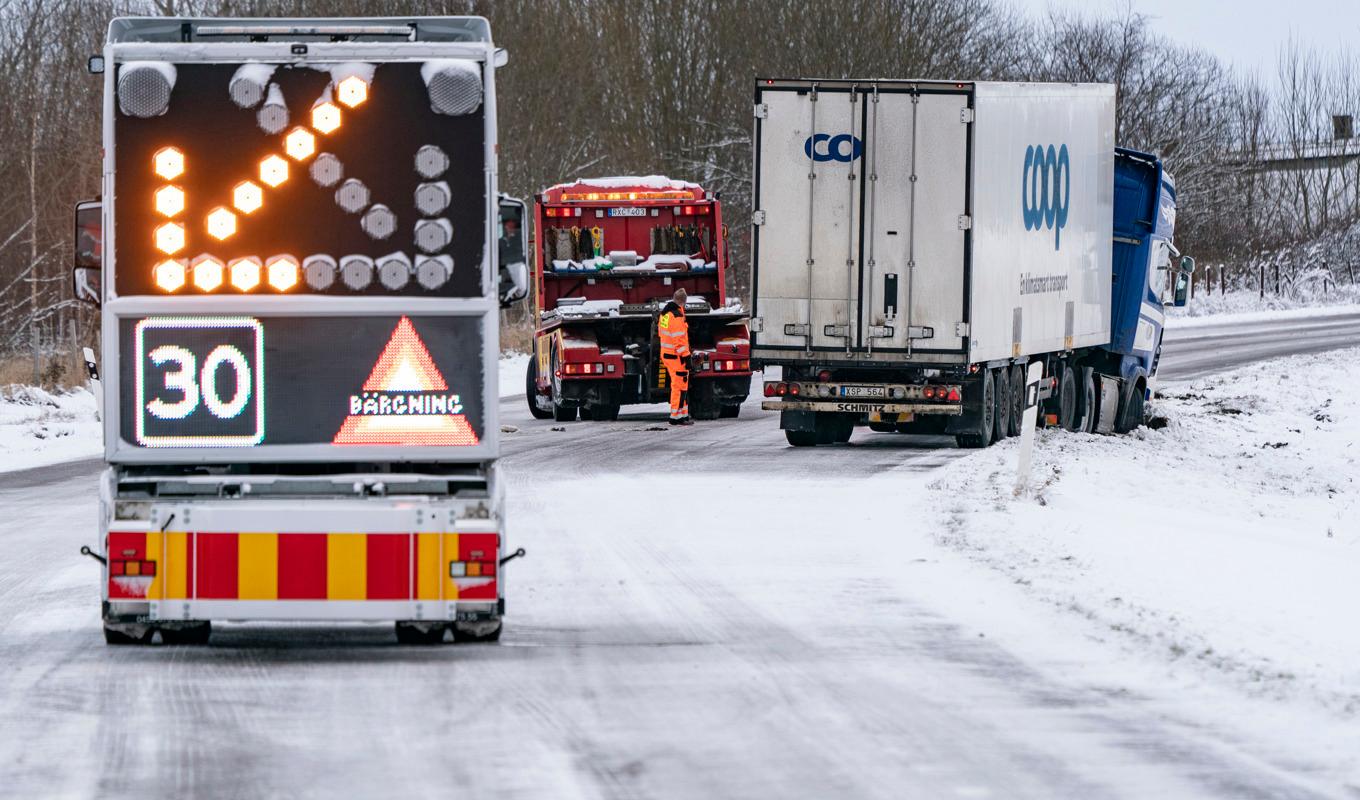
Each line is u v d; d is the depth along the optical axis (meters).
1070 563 41.34
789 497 55.62
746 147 183.62
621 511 52.31
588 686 28.59
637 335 90.69
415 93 30.44
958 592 38.12
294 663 30.56
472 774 22.97
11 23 145.12
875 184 68.50
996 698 27.72
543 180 166.50
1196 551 43.50
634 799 21.73
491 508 30.44
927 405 70.06
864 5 182.75
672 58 184.62
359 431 30.48
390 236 30.45
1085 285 82.00
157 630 31.81
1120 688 28.47
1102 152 83.56
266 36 31.98
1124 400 87.88
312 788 22.25
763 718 26.30
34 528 49.72
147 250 30.23
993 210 69.94
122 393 30.27
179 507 29.91
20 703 27.19
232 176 30.28
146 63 30.14
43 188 138.25
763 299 69.44
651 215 93.44
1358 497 68.69
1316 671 29.20
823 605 36.66
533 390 94.94
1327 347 151.38
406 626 31.45
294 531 29.97
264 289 30.36
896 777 22.83
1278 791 22.23
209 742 24.70
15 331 133.50
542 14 173.88
